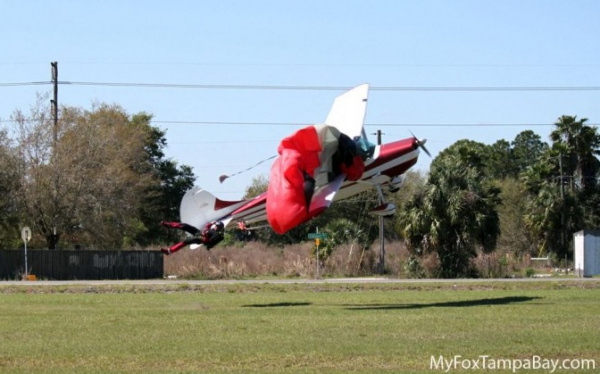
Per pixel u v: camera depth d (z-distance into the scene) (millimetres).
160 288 42906
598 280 48656
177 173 108562
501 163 133375
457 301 33688
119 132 82312
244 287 43125
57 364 18297
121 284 46688
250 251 73000
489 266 60031
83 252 62375
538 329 23500
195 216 36250
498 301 33438
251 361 18422
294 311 29422
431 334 22469
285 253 72625
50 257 61281
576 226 79375
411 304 32344
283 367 17719
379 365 17922
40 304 33219
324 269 66000
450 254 60188
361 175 33062
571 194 79875
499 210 89625
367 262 66188
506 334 22406
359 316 27391
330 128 31062
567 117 86312
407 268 60844
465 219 60250
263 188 97938
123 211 71938
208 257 67812
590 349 19781
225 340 21547
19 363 18438
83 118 73000
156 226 100938
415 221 60781
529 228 81875
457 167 62312
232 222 36188
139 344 20938
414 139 35062
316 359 18609
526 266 69000
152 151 106375
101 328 24328
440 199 60438
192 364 18156
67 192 68688
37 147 69312
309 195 31031
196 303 33094
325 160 31938
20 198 67688
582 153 85625
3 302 34344
